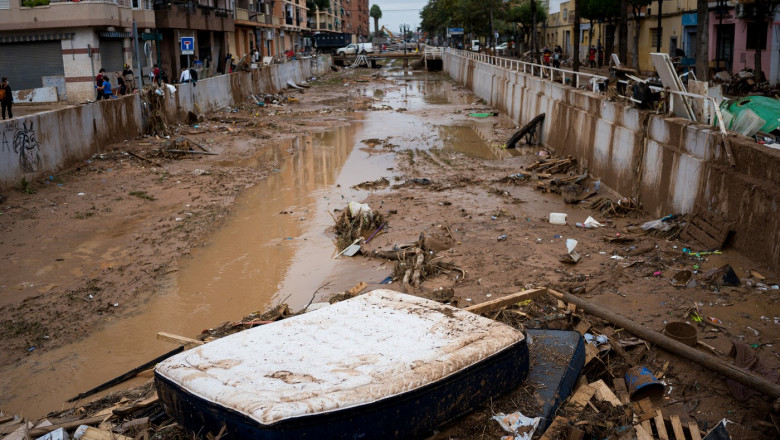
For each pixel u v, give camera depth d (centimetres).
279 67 4881
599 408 555
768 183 965
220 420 433
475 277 1022
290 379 457
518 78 3105
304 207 1565
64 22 3022
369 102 4131
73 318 941
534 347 620
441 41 13700
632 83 1573
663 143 1344
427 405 468
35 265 1152
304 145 2494
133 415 579
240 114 3303
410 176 1903
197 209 1533
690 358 652
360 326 549
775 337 727
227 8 5256
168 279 1098
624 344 705
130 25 3438
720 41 3269
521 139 2580
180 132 2583
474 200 1580
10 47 3114
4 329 905
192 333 892
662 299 862
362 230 1332
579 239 1214
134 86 3356
